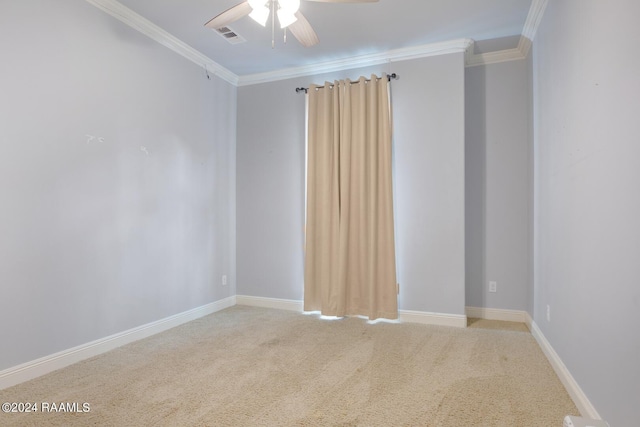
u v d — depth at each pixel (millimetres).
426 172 3693
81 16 2697
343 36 3488
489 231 3859
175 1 2895
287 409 2008
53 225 2508
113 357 2754
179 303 3623
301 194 4234
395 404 2061
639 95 1350
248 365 2609
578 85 2045
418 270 3703
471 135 3930
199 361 2684
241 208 4508
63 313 2570
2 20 2230
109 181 2908
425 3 2943
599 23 1745
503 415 1943
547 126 2785
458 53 3598
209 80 4070
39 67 2424
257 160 4445
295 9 2068
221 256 4262
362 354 2816
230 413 1967
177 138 3607
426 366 2584
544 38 2889
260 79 4422
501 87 3828
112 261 2930
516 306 3764
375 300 3713
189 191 3766
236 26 3295
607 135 1646
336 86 3930
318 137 4047
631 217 1408
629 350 1417
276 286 4336
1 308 2229
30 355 2373
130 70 3096
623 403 1466
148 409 2006
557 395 2158
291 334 3311
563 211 2334
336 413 1968
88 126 2744
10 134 2268
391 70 3855
